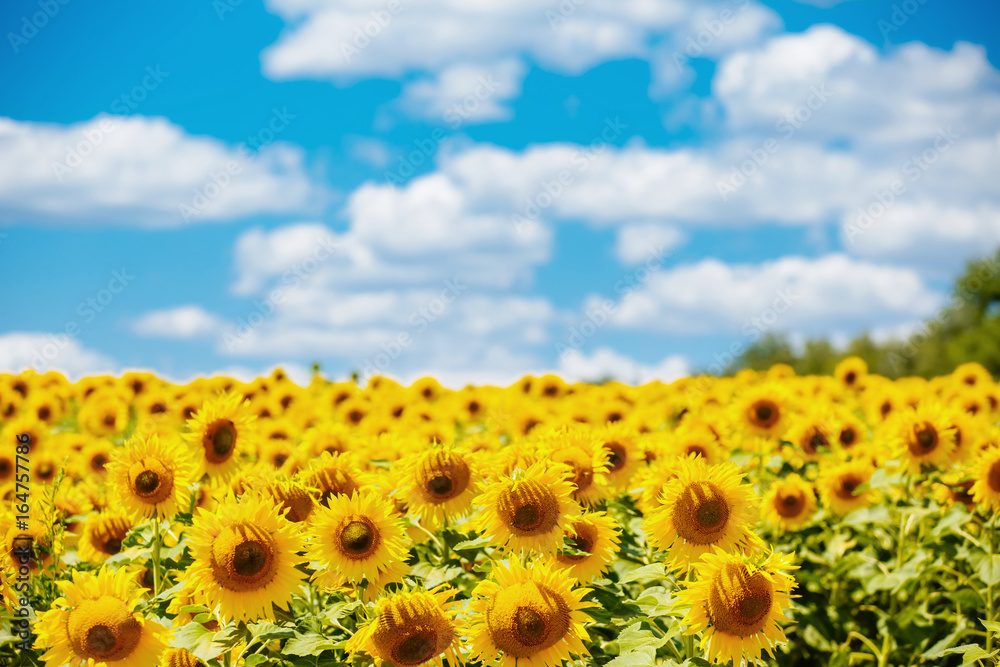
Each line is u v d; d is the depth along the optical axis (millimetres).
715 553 5395
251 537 5000
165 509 5977
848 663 8297
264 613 4977
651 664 4918
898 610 9039
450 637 4801
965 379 15406
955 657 8414
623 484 7355
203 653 4828
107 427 13906
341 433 8766
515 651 4797
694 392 14586
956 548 8016
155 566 5926
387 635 4727
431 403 15914
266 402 13977
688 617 4871
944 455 8719
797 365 52719
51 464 9945
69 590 4941
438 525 6086
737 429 10695
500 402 14609
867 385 15992
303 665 4941
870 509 8742
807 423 10555
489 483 5734
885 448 9648
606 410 11977
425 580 5781
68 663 4875
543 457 5992
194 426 6828
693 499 5410
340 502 5254
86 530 6754
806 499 8992
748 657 4852
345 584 5488
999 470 7438
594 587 5703
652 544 5512
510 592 4852
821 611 8742
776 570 4910
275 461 9156
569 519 5305
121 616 4863
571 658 4930
